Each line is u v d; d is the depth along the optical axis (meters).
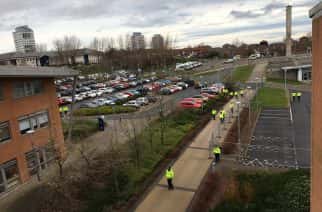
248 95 49.44
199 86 62.88
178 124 32.28
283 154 22.41
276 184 16.89
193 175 19.95
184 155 23.73
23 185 19.77
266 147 24.19
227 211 14.80
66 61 113.44
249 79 70.12
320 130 8.62
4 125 18.88
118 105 46.16
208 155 23.41
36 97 21.59
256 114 36.38
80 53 127.06
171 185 18.05
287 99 45.28
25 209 16.52
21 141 20.03
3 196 18.25
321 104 8.34
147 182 19.17
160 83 66.25
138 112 40.78
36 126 21.77
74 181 17.66
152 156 23.11
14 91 19.69
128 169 19.89
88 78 88.06
